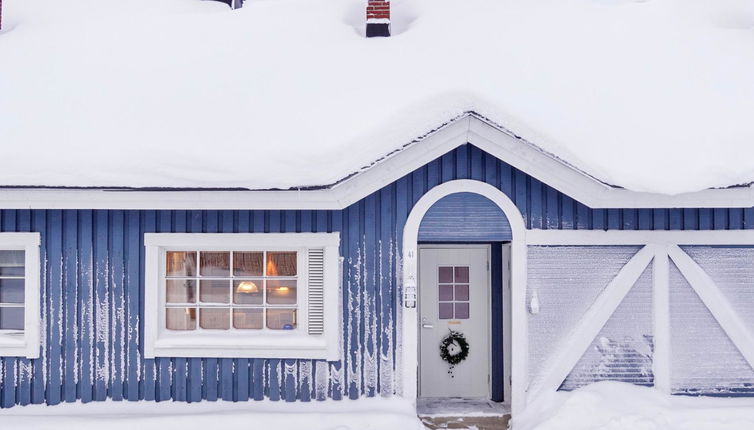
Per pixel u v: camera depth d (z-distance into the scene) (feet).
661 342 23.59
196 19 30.76
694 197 22.15
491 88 25.11
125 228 23.81
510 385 25.86
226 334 24.12
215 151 22.36
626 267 23.68
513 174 23.73
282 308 24.30
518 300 23.75
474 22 29.86
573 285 23.80
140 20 30.68
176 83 25.93
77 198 22.40
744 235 23.72
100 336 23.77
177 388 23.68
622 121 23.85
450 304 27.32
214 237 23.61
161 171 21.80
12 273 24.38
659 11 30.55
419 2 32.22
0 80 26.08
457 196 23.84
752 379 23.76
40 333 23.73
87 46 28.35
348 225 23.86
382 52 27.91
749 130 23.21
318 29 29.60
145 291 23.70
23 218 23.73
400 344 23.80
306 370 23.76
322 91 25.34
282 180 21.39
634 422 21.11
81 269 23.79
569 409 21.90
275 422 22.25
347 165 21.39
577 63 27.04
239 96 25.16
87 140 22.99
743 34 29.01
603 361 23.79
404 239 23.67
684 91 25.45
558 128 22.82
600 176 21.53
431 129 21.66
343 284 23.88
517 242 23.73
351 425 22.24
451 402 26.73
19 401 23.70
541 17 30.35
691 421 21.94
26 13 32.14
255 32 29.37
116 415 22.94
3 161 22.20
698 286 23.66
